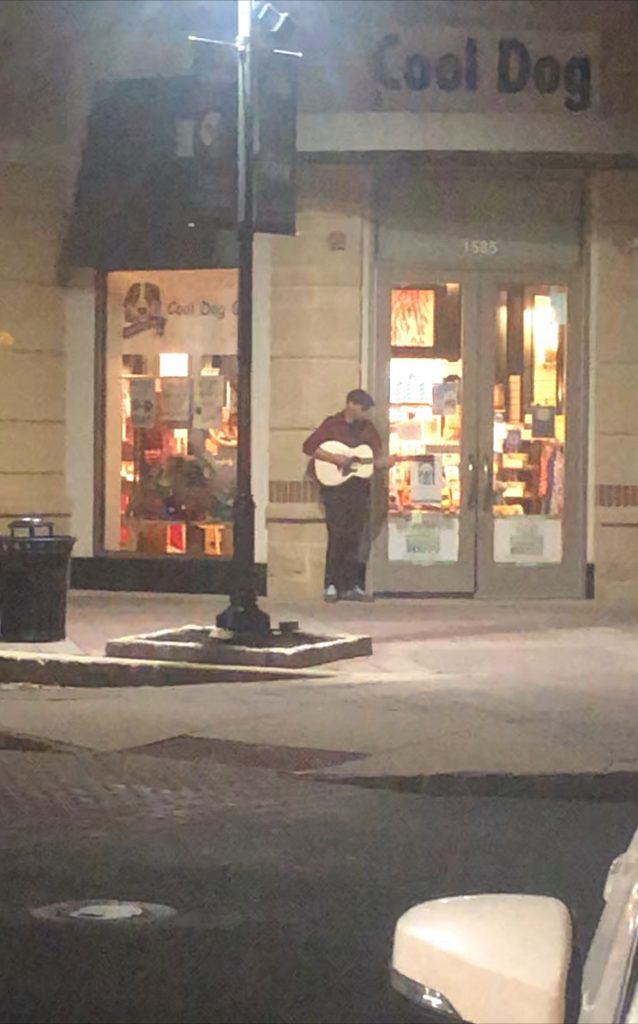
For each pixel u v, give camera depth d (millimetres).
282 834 8859
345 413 17312
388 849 8555
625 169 17609
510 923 3312
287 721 11477
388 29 17031
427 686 12703
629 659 13992
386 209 17703
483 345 17828
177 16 17500
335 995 6203
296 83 13656
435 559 17875
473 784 9922
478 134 17000
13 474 18047
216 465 18172
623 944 3283
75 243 18172
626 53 17125
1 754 10898
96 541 18484
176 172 17688
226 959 6656
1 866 8125
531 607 17359
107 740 10969
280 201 13625
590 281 17781
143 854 8383
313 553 17656
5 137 17906
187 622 15781
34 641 14320
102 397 18453
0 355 17953
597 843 8758
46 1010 6023
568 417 17891
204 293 18125
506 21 17047
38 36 17859
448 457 17875
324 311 17578
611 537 17844
